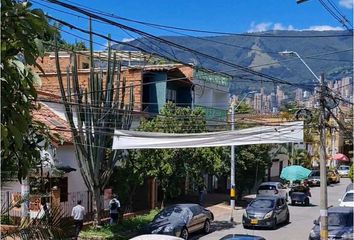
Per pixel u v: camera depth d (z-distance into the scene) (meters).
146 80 38.53
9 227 7.00
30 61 4.83
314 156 72.19
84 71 35.16
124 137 20.25
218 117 40.06
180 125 29.78
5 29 4.69
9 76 4.82
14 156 5.96
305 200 42.84
